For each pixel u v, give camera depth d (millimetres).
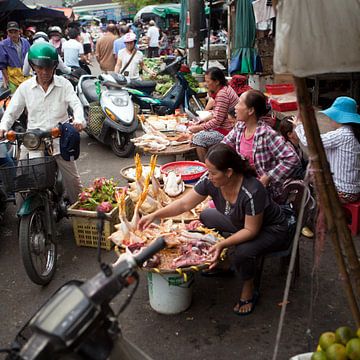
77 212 4285
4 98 5473
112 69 11734
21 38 8555
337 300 3477
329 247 4246
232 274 3861
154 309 3404
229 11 12461
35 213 3736
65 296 1469
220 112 5555
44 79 4039
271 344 3041
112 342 1545
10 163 4656
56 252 4027
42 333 1390
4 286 3871
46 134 3773
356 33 1702
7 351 1544
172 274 3062
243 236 3098
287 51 1685
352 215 4355
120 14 40906
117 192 4203
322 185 1943
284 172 3633
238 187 3111
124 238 3369
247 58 9094
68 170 4348
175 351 3004
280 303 3463
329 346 2148
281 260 3816
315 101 7793
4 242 4668
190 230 3639
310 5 1653
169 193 4281
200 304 3484
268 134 3709
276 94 8031
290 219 3379
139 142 5621
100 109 7391
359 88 6871
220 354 2963
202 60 14156
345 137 4176
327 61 1702
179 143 5602
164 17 23969
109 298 1497
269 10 8148
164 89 10039
